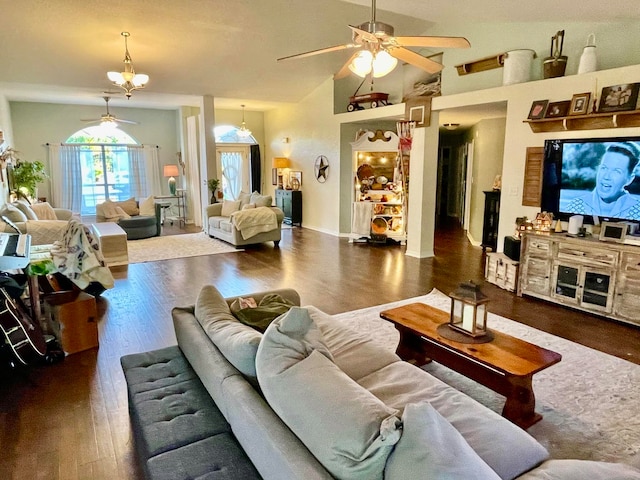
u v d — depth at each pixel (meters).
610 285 4.07
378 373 2.24
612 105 4.12
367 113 7.73
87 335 3.47
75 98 8.98
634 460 1.73
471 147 9.05
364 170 8.16
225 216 8.45
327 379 1.46
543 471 1.30
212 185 8.88
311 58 7.27
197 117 9.79
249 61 7.05
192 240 8.35
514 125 5.24
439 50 6.61
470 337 2.66
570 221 4.54
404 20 6.24
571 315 4.26
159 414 1.88
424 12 4.43
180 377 2.22
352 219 8.18
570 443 2.34
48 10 4.97
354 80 8.53
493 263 5.34
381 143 7.83
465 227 9.66
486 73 5.97
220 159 11.59
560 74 4.80
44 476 2.08
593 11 4.04
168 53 6.39
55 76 6.72
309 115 9.39
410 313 3.12
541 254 4.62
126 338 3.72
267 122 11.36
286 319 1.75
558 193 4.75
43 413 2.61
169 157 11.20
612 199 4.26
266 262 6.54
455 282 5.46
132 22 5.41
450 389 2.06
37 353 3.14
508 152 5.35
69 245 3.56
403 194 7.66
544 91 4.86
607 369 3.15
